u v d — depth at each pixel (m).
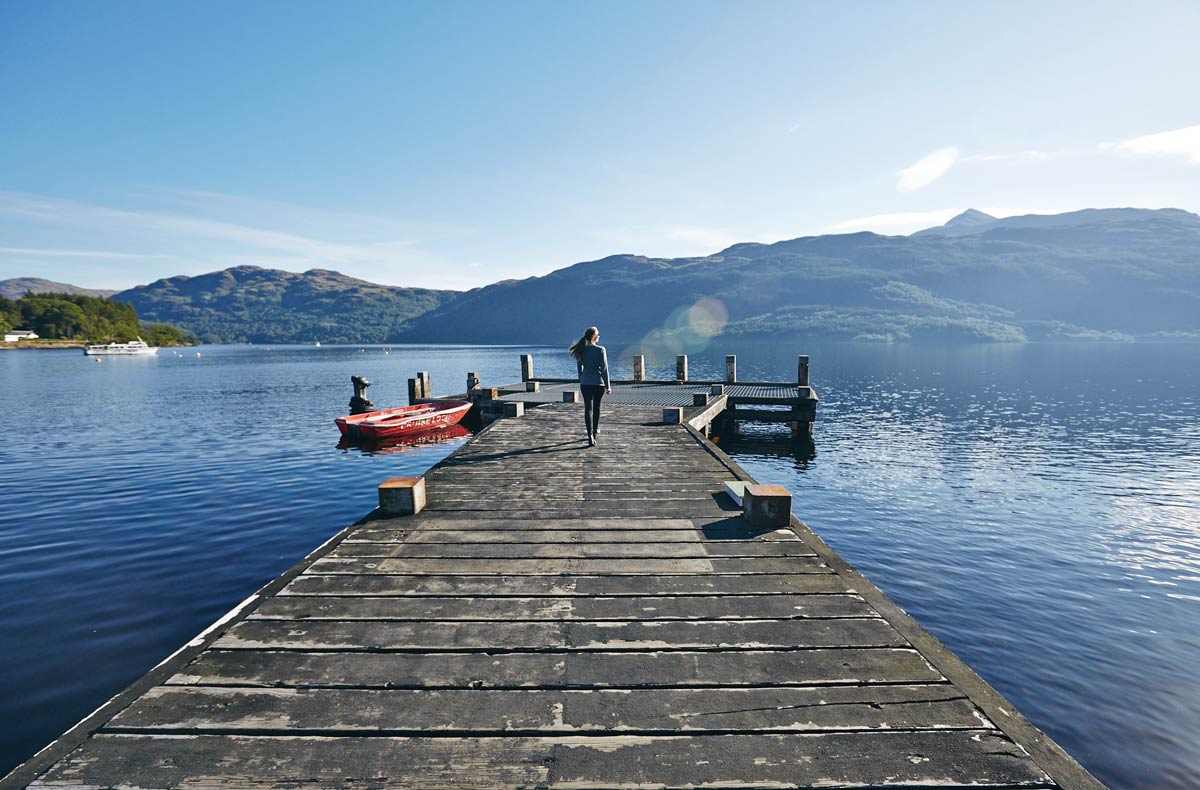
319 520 11.43
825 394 39.78
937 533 11.72
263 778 2.39
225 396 37.53
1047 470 17.47
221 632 3.62
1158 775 5.11
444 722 2.75
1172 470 17.45
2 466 16.48
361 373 63.59
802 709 2.87
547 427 12.67
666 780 2.39
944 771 2.45
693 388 23.62
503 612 3.93
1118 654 7.17
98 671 6.09
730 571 4.63
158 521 11.33
